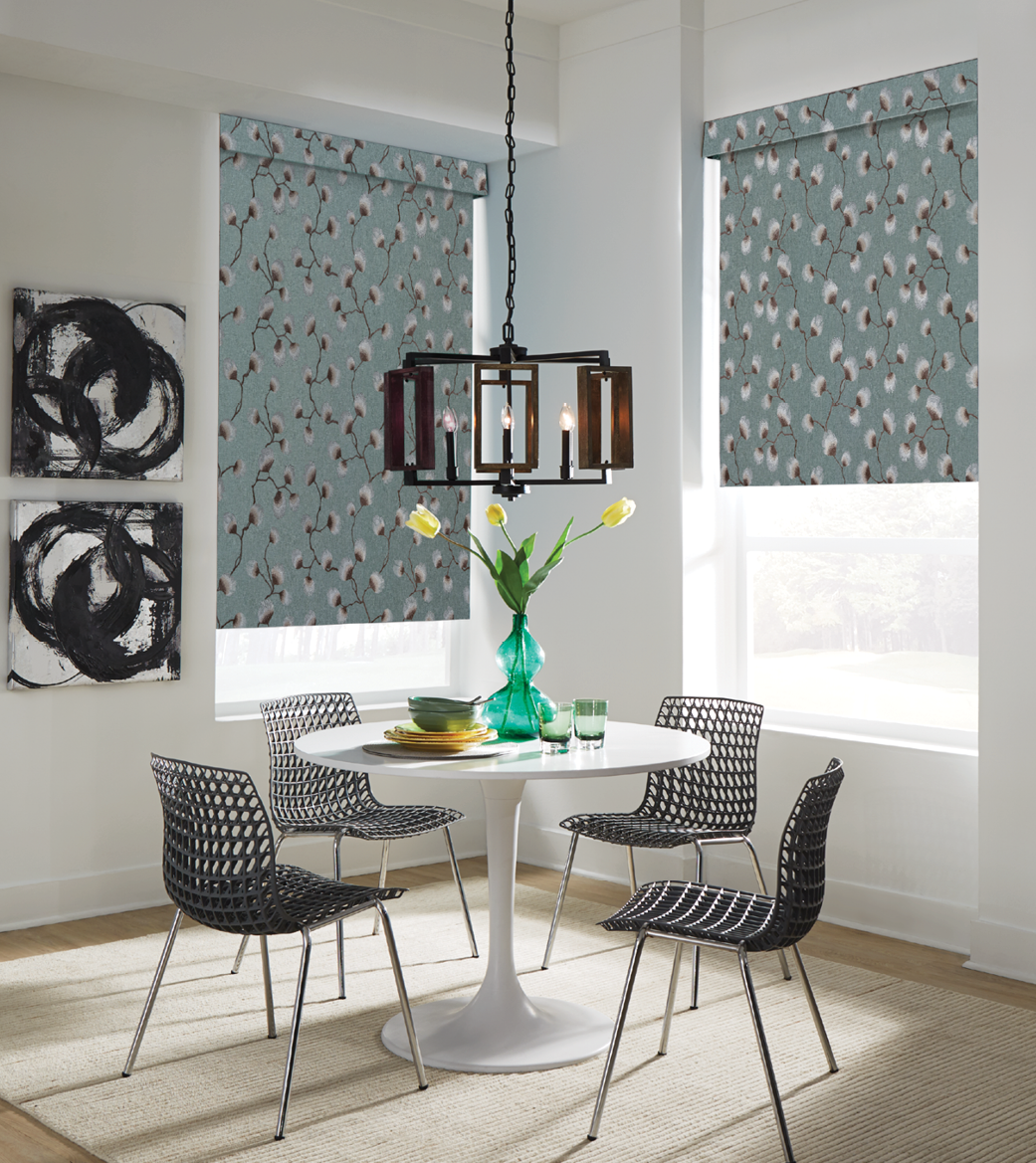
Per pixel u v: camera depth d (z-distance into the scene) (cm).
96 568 448
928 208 435
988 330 394
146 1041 337
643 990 378
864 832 443
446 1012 353
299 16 454
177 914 317
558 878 516
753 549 495
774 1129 285
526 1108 297
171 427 464
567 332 527
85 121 447
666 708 422
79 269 446
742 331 487
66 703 448
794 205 470
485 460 560
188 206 471
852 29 448
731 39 483
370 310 524
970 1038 340
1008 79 388
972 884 416
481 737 334
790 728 481
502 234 553
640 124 498
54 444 439
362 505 524
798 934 280
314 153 502
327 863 510
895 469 445
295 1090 306
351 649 536
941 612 445
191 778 289
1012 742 391
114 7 414
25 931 436
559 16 515
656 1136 282
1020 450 387
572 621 525
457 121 498
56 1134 284
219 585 486
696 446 490
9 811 438
